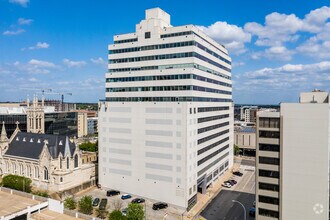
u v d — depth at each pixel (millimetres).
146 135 94562
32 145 113875
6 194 70500
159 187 91875
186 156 86562
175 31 94750
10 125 178625
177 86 91688
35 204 63000
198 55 95625
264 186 65875
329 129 59594
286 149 62312
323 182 59094
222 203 94188
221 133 126500
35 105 175625
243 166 151250
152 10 99062
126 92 101438
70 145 107938
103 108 105625
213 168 115062
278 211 64438
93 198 96062
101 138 106250
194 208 89500
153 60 97000
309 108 59875
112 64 105125
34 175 107188
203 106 101062
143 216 72125
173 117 88812
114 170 102812
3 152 117688
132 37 101625
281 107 62625
